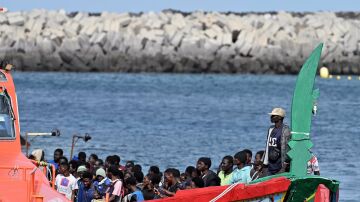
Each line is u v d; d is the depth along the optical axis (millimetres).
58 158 46500
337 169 68750
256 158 41969
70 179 41875
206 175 40156
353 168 69125
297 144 32844
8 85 31859
